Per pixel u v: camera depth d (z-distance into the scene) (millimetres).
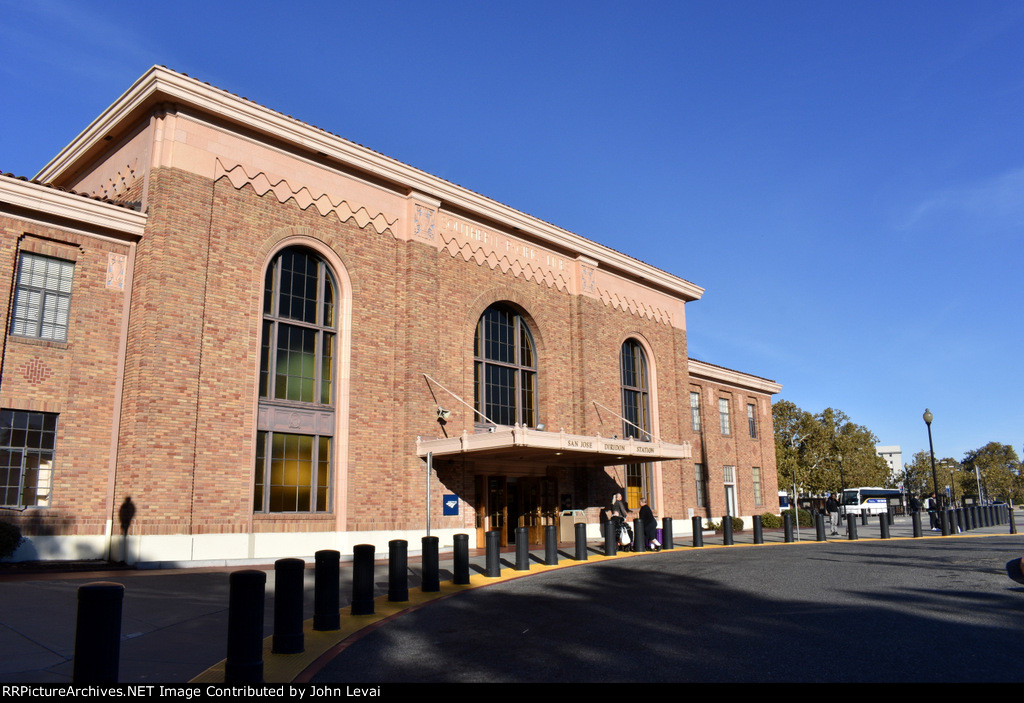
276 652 8594
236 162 19453
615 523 23156
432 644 9242
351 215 21969
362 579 11484
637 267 32125
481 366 25625
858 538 29984
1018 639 9125
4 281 16453
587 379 28859
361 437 21172
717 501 37906
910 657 8188
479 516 24344
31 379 16609
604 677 7473
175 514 17000
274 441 19578
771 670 7645
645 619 10812
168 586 13578
